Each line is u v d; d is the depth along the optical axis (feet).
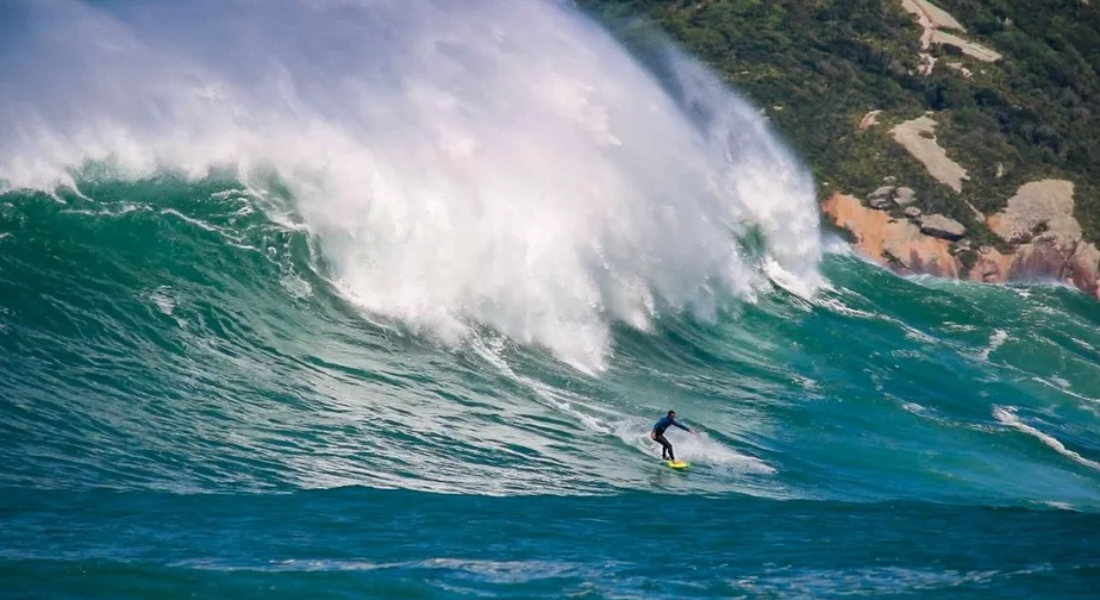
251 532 213.87
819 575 205.57
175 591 177.47
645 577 199.21
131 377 281.54
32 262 300.61
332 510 234.58
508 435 301.02
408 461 275.39
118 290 303.68
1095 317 609.01
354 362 313.94
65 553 191.93
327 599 178.50
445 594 183.73
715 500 275.59
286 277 327.47
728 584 197.67
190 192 332.80
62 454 246.06
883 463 331.57
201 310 307.58
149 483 239.71
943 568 212.84
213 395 284.20
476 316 344.69
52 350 281.13
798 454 327.26
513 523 237.04
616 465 294.46
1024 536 250.16
